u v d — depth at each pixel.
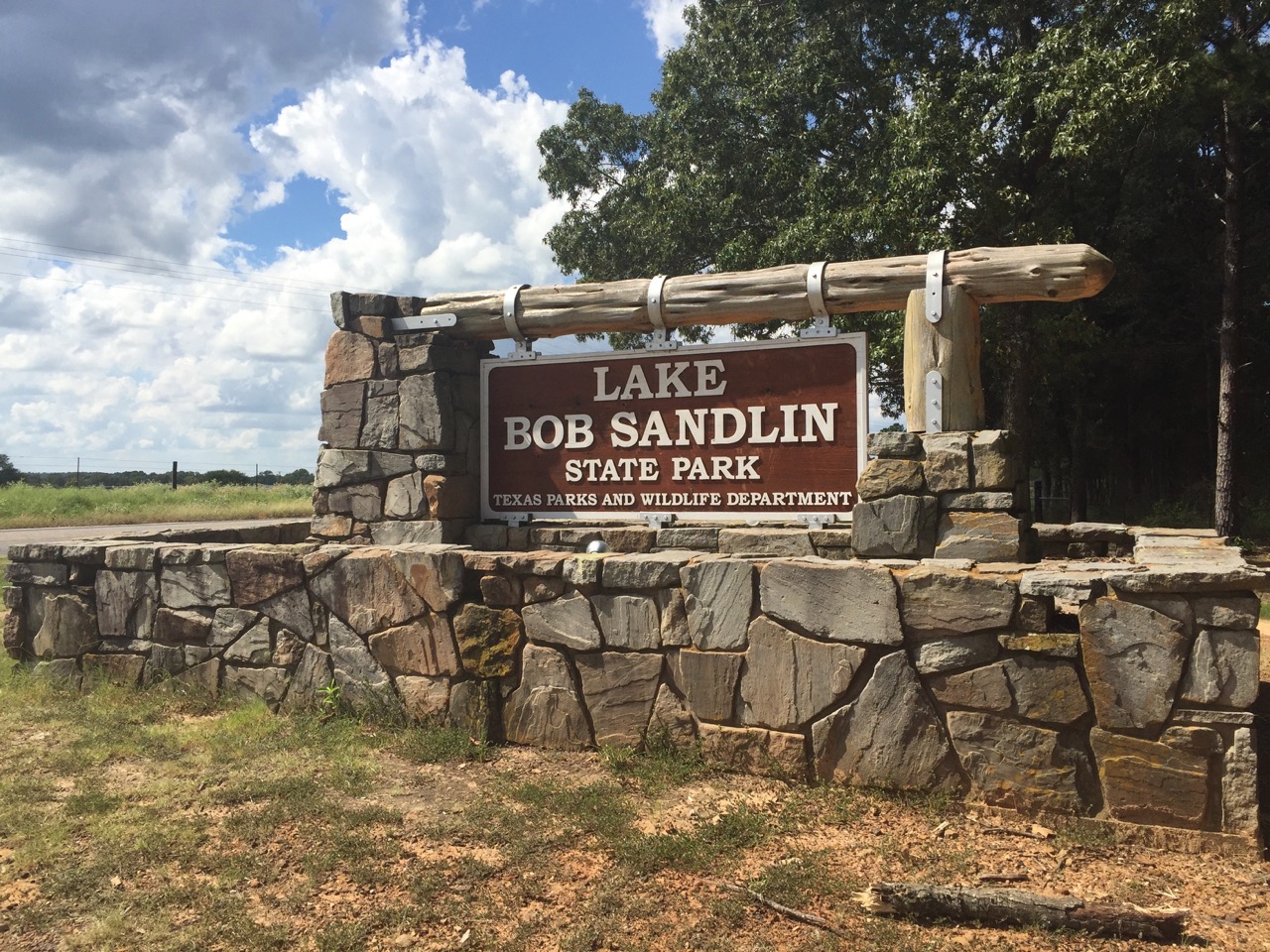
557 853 3.38
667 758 4.20
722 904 2.95
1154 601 3.39
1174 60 10.91
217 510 22.97
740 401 5.03
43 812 3.78
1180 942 2.74
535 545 5.43
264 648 5.16
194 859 3.34
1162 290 18.39
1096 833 3.42
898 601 3.80
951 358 4.49
